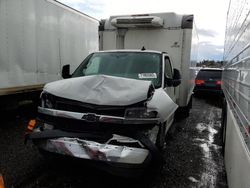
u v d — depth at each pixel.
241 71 3.41
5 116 7.09
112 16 7.26
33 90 6.78
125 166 3.29
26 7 6.34
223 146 5.32
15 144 5.21
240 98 3.37
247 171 2.29
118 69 4.96
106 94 3.53
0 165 4.17
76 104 3.54
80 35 9.21
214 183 3.95
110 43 7.30
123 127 3.40
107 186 3.67
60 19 7.89
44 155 3.87
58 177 3.86
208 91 14.74
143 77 4.70
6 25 5.73
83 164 3.53
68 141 3.42
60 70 8.01
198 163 4.73
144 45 6.96
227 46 7.66
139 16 6.79
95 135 3.40
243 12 3.60
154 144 3.43
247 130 2.59
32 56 6.66
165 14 6.74
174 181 3.94
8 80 5.88
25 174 3.90
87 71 5.07
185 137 6.50
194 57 9.01
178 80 4.98
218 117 9.44
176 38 6.70
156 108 3.49
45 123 3.79
